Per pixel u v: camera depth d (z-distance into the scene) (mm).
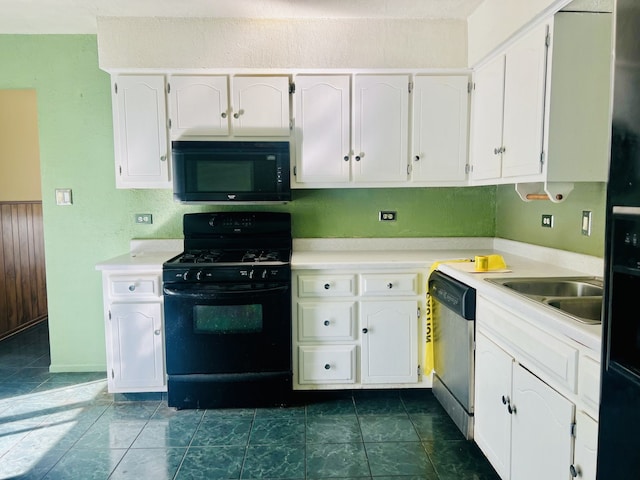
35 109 4152
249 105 2654
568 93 1843
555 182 1887
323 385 2594
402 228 3086
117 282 2512
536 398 1467
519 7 2014
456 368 2170
